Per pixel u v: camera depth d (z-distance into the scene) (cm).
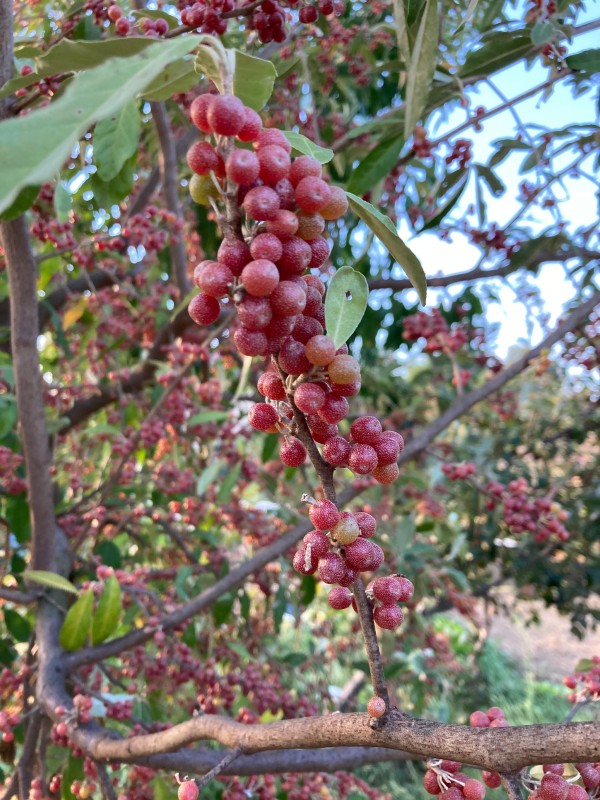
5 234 31
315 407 14
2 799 41
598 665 32
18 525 49
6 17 28
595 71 39
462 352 91
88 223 60
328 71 56
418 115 36
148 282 68
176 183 54
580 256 57
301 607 69
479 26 46
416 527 67
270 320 13
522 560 92
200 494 54
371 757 32
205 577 52
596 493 91
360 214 16
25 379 36
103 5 32
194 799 16
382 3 51
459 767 16
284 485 79
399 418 89
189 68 20
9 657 50
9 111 29
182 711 49
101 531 55
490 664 136
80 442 66
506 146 50
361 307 16
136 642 40
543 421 102
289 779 42
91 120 9
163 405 57
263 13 30
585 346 63
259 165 12
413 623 65
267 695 47
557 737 12
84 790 36
